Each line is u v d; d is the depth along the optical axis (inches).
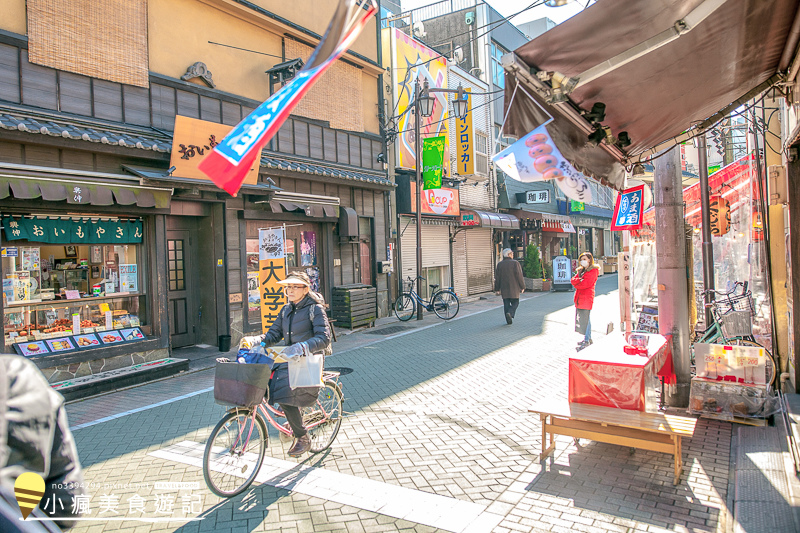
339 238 490.3
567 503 142.1
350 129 491.5
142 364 301.7
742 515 129.6
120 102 306.7
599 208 1275.8
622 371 172.9
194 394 266.8
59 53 276.5
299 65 384.5
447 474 163.6
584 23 105.6
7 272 261.9
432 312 585.0
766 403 199.3
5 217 258.5
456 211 661.3
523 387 266.5
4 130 243.3
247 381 147.6
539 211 946.1
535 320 502.0
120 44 305.3
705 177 310.0
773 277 251.4
